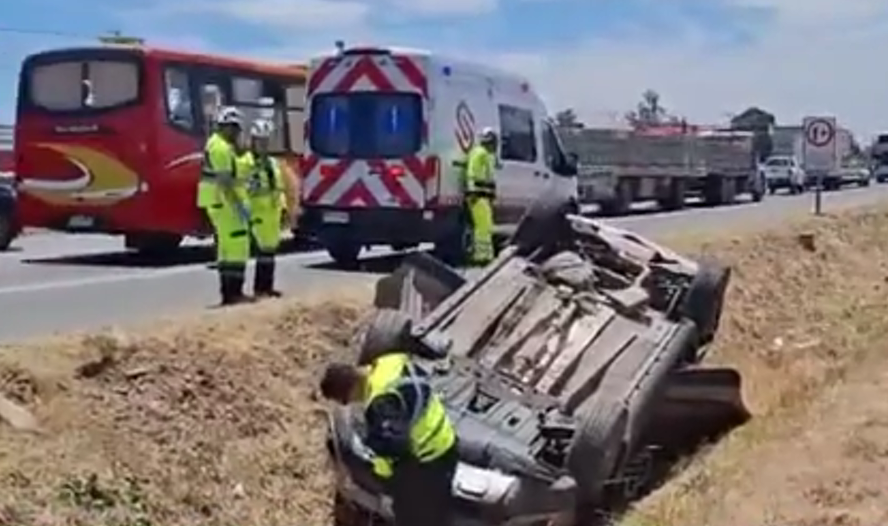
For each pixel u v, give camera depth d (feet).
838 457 32.73
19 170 73.31
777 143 220.23
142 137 70.79
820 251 82.89
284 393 38.55
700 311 40.34
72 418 32.50
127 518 29.86
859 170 240.12
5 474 28.71
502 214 72.90
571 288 39.86
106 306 50.01
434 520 27.45
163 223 71.51
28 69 72.79
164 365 36.22
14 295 54.03
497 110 73.05
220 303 47.39
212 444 34.81
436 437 27.22
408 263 41.09
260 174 48.11
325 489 35.37
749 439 37.04
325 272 65.57
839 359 52.24
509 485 29.63
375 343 34.12
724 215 131.23
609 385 35.14
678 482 35.09
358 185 67.67
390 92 67.10
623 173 141.08
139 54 70.74
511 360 35.83
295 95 81.10
